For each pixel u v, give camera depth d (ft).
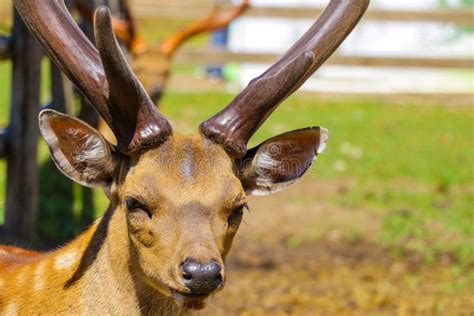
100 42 21.77
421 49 98.78
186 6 106.83
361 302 38.11
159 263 21.75
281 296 38.58
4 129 40.47
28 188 40.11
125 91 22.24
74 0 45.34
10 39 39.34
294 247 45.91
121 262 22.95
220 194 22.08
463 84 97.71
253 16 95.09
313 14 95.45
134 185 22.08
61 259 24.16
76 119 22.49
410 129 78.07
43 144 57.47
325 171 60.75
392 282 41.19
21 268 24.70
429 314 37.06
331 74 96.27
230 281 40.09
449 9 94.89
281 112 81.76
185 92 89.86
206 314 36.06
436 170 62.64
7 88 83.61
